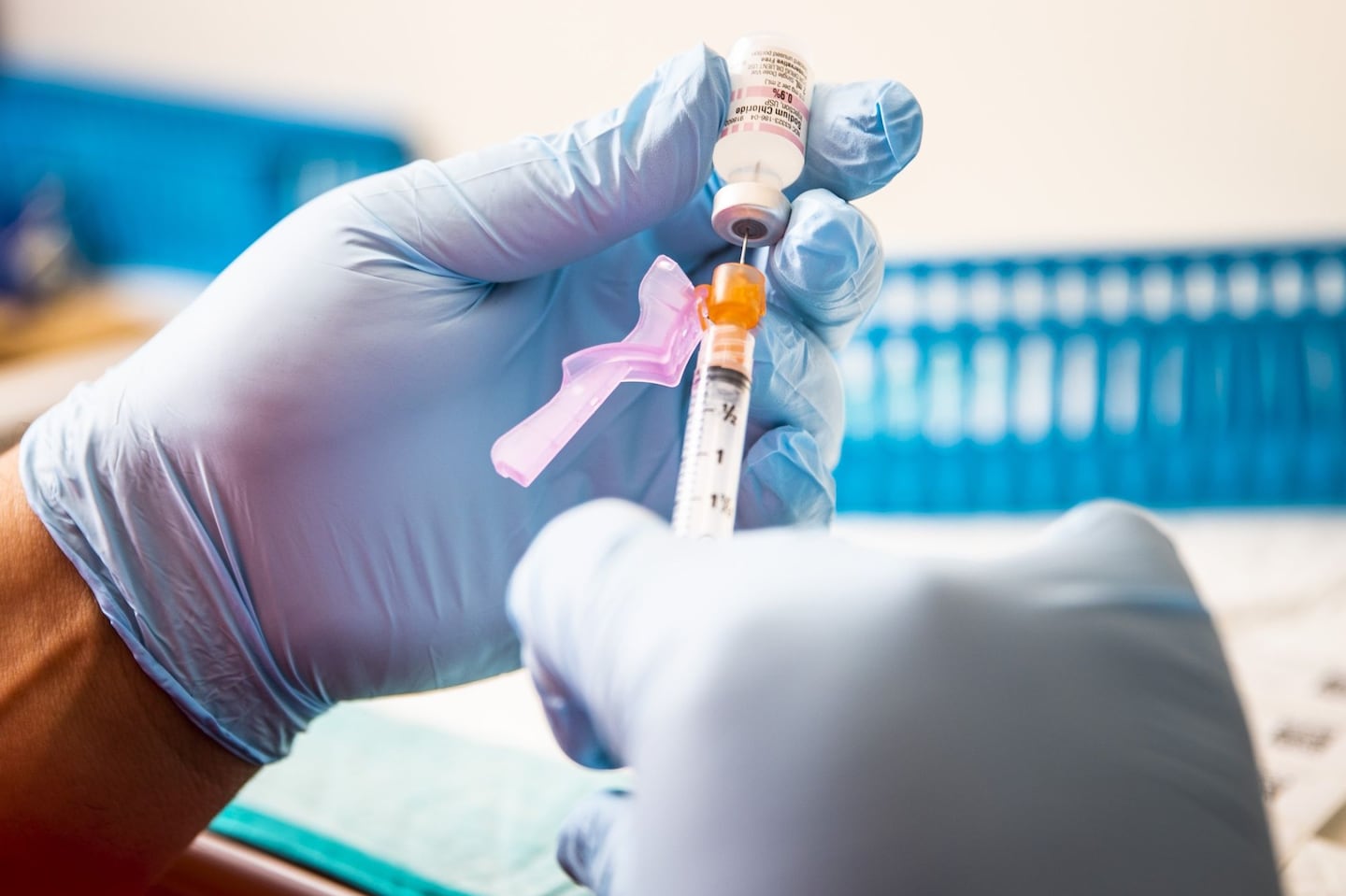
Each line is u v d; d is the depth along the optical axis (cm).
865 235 89
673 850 49
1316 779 107
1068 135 216
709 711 51
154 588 85
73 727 85
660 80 93
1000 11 212
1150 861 49
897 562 56
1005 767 49
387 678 96
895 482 209
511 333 99
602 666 59
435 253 93
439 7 242
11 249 255
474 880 97
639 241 103
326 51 252
